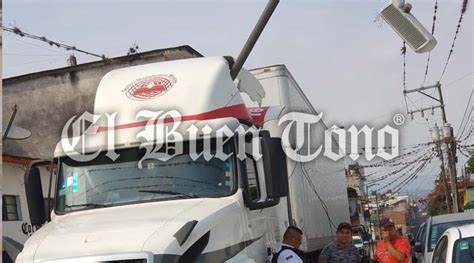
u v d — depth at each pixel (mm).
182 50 14344
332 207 12531
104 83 6797
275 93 9398
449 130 33062
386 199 78625
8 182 13266
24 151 15664
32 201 6312
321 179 11312
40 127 16125
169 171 6047
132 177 6078
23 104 16281
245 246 5953
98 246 4938
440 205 52250
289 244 6922
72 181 6238
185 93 6348
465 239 6793
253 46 6969
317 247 10312
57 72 16219
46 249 5082
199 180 5988
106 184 6098
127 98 6480
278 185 5762
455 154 33531
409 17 6688
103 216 5684
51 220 6156
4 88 16312
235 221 5777
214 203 5734
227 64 6871
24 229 13391
